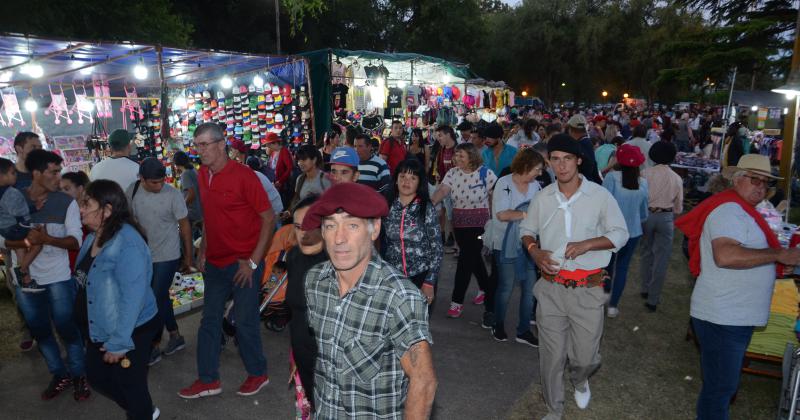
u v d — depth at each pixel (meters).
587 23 38.62
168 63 10.15
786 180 9.20
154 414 3.79
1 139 9.60
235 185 3.85
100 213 2.91
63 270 4.01
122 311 2.88
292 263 2.66
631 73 38.81
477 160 5.31
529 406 4.00
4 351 5.09
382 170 6.00
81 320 3.03
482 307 6.09
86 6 15.46
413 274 3.97
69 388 4.32
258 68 11.04
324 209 1.64
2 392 4.30
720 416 3.06
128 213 3.03
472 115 15.60
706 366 3.07
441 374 4.49
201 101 12.02
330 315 1.78
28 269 3.91
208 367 4.11
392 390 1.71
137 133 11.96
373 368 1.69
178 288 6.21
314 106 10.62
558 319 3.56
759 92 18.78
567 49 39.72
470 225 5.38
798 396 3.28
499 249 4.90
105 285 2.88
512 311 5.98
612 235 3.32
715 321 2.97
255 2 27.25
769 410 4.00
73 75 10.72
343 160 4.22
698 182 12.70
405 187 3.87
